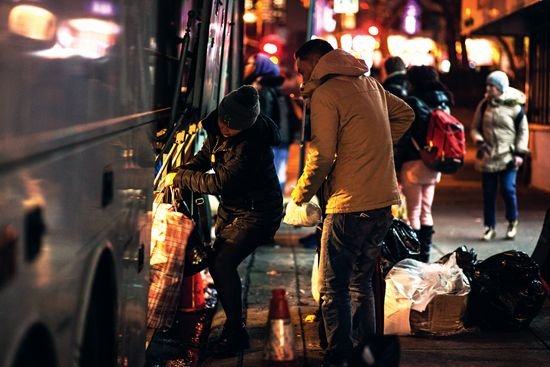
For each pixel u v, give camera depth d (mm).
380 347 4980
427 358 6895
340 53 6242
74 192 3309
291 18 30391
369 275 6535
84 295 3502
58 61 3090
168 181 7062
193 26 7238
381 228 6324
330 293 6297
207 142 7207
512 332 7680
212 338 7504
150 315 6641
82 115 3451
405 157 9852
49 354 2992
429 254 10211
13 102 2594
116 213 4250
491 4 18641
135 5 4742
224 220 7125
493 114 11969
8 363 2523
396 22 43219
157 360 6953
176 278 6695
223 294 7000
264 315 8289
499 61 30500
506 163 12031
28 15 2762
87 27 3537
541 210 15039
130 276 4734
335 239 6223
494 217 12203
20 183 2613
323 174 6098
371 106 6234
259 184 6938
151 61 5402
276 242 12219
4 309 2480
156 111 5676
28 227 2689
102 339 4250
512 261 7711
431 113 9758
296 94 14648
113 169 4133
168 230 6715
